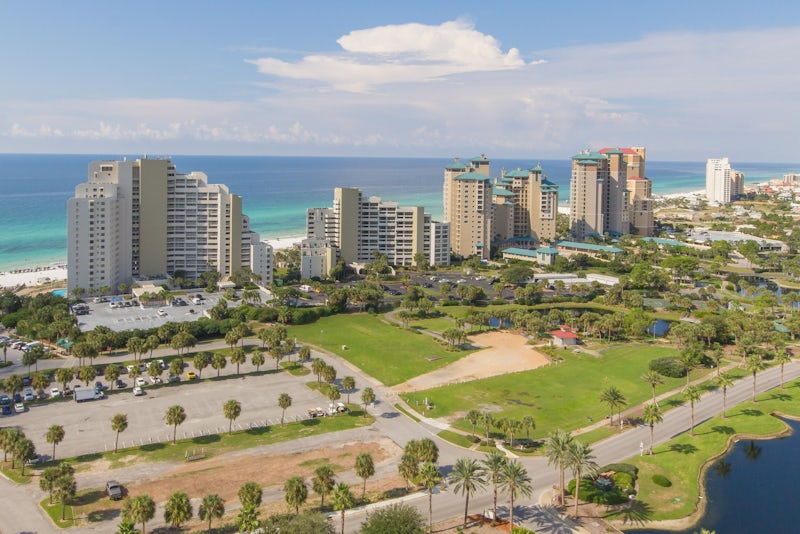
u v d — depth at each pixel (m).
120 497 161.88
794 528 157.12
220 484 170.62
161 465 181.25
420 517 144.50
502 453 193.50
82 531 146.38
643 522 158.12
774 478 183.75
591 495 166.50
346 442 199.50
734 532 155.12
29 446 172.25
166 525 150.00
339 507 141.88
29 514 153.12
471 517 157.62
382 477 176.75
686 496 170.62
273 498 162.75
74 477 172.25
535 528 153.12
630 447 198.62
